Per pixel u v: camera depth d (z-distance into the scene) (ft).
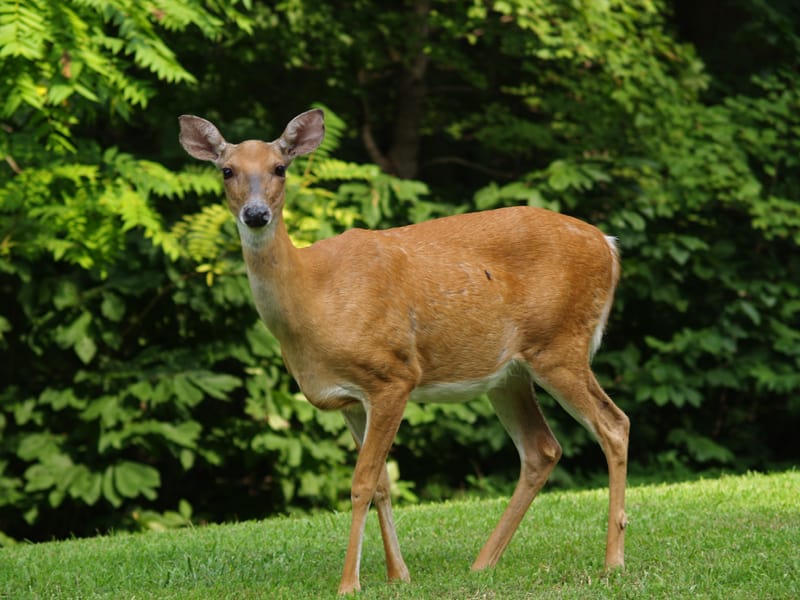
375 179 42.63
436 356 22.68
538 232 23.68
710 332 47.14
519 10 45.93
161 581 23.88
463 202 51.31
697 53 57.57
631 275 47.75
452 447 48.52
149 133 49.78
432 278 22.63
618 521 22.75
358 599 20.54
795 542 24.02
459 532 28.43
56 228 36.32
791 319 50.62
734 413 50.49
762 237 50.83
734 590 20.17
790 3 53.72
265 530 30.40
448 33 51.37
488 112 51.16
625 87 48.73
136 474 40.47
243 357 41.57
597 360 47.75
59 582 24.49
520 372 23.82
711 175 47.93
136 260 40.81
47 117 33.09
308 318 21.53
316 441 42.73
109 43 32.37
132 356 43.70
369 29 51.06
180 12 34.14
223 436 42.91
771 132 49.62
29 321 40.91
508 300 23.11
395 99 55.52
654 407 50.78
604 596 20.10
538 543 25.96
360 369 21.71
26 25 28.78
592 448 49.16
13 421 42.50
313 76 53.16
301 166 43.52
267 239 21.20
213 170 41.88
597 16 47.65
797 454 53.16
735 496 31.04
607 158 46.70
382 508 22.71
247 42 48.70
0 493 41.11
